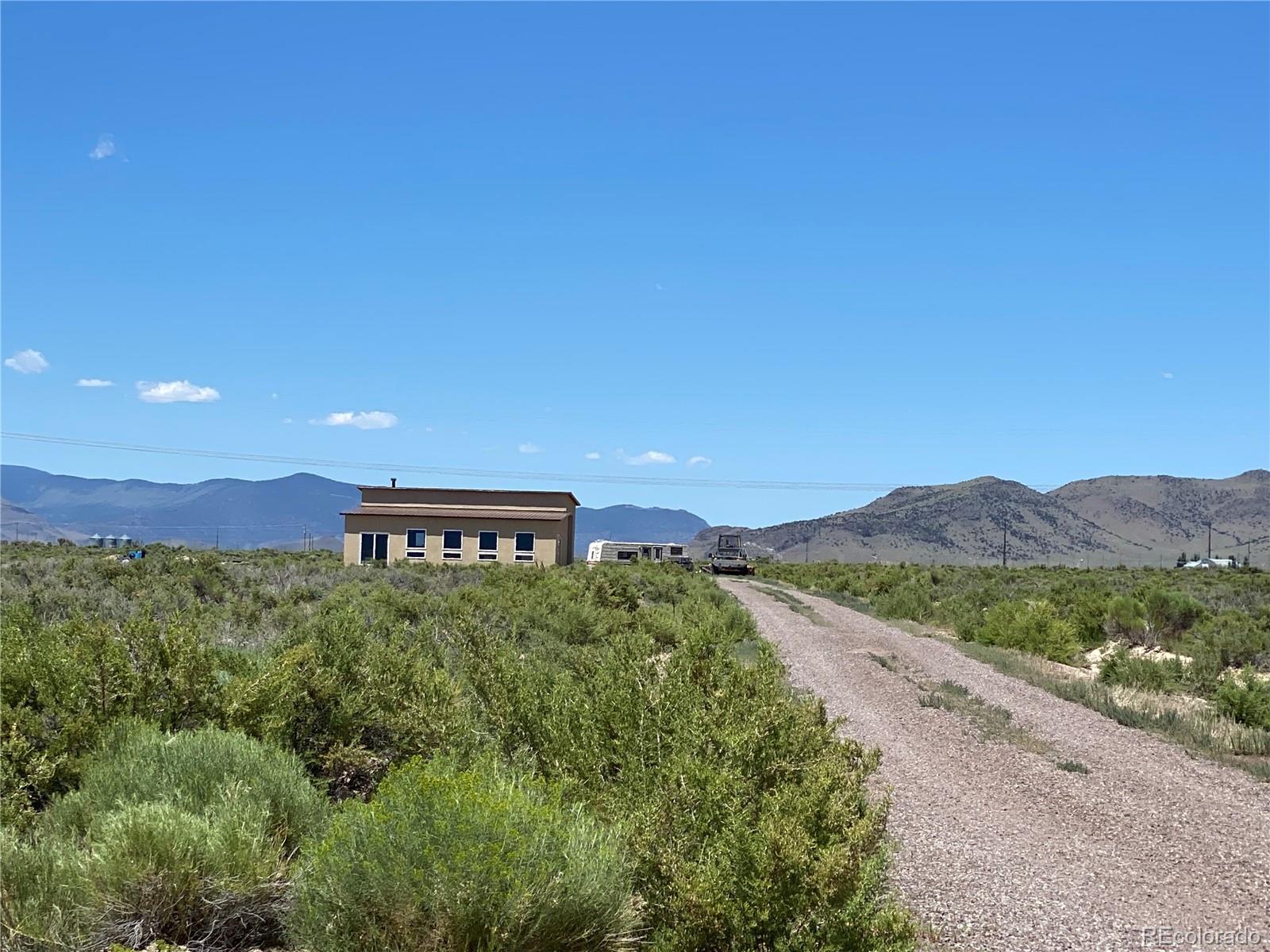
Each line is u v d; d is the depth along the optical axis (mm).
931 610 39062
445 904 5125
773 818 6059
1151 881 9023
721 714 8250
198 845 5836
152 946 5406
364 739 9773
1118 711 17594
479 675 9359
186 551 59438
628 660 9711
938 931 7566
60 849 6027
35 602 22328
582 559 77875
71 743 8180
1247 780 13078
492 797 5598
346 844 5352
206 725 8477
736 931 5707
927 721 16281
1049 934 7656
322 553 76625
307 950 5285
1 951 5332
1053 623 28500
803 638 27219
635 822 6359
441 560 53812
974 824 10586
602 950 5543
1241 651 24375
